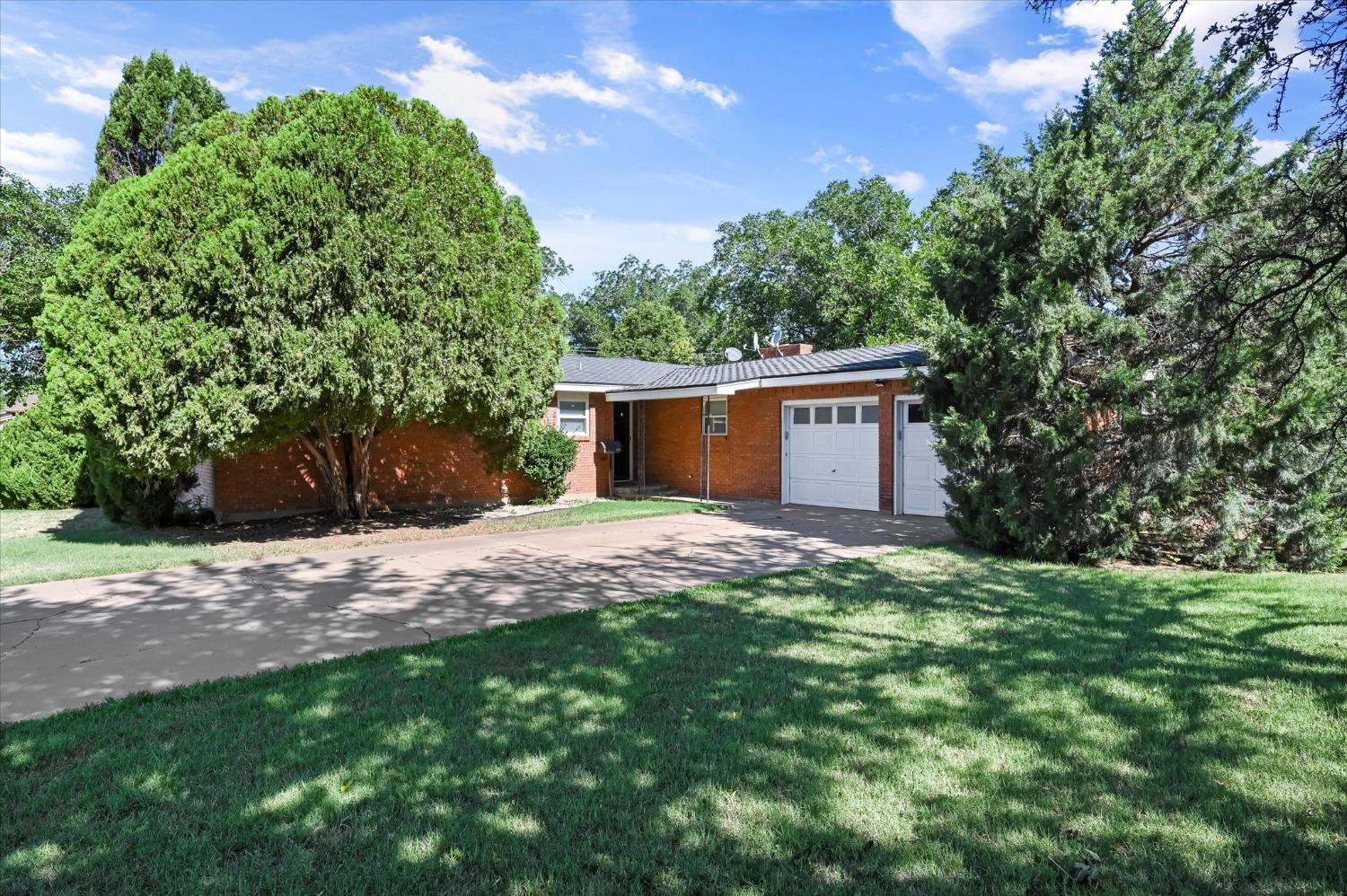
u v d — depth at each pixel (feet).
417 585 25.54
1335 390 25.50
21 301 56.44
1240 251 22.58
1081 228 29.35
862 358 51.75
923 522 41.06
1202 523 27.78
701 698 14.06
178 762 11.55
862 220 129.18
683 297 190.49
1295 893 8.26
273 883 8.54
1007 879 8.58
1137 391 26.40
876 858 8.98
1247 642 17.38
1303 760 11.32
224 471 43.65
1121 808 10.00
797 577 25.70
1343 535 26.68
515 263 40.34
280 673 15.88
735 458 56.44
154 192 31.35
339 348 32.71
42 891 8.46
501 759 11.60
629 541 35.42
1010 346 28.04
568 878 8.66
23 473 56.65
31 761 11.69
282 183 31.71
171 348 30.55
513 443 43.01
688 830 9.60
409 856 9.07
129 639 18.94
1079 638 17.80
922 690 14.35
